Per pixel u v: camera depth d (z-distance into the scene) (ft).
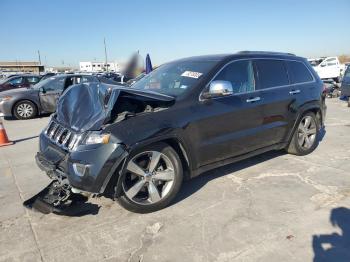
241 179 15.25
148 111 12.09
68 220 11.98
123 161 11.12
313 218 11.53
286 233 10.65
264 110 15.47
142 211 12.09
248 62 15.49
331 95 50.67
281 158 18.16
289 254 9.58
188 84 13.60
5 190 15.16
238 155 14.87
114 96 11.32
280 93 16.33
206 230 10.98
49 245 10.48
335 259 9.31
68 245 10.43
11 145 24.47
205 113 13.14
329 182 14.69
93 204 13.07
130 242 10.46
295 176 15.48
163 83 14.55
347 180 14.89
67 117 12.72
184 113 12.61
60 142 12.22
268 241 10.24
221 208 12.46
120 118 11.42
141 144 11.29
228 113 13.89
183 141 12.50
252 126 15.06
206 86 13.52
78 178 10.90
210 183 14.85
